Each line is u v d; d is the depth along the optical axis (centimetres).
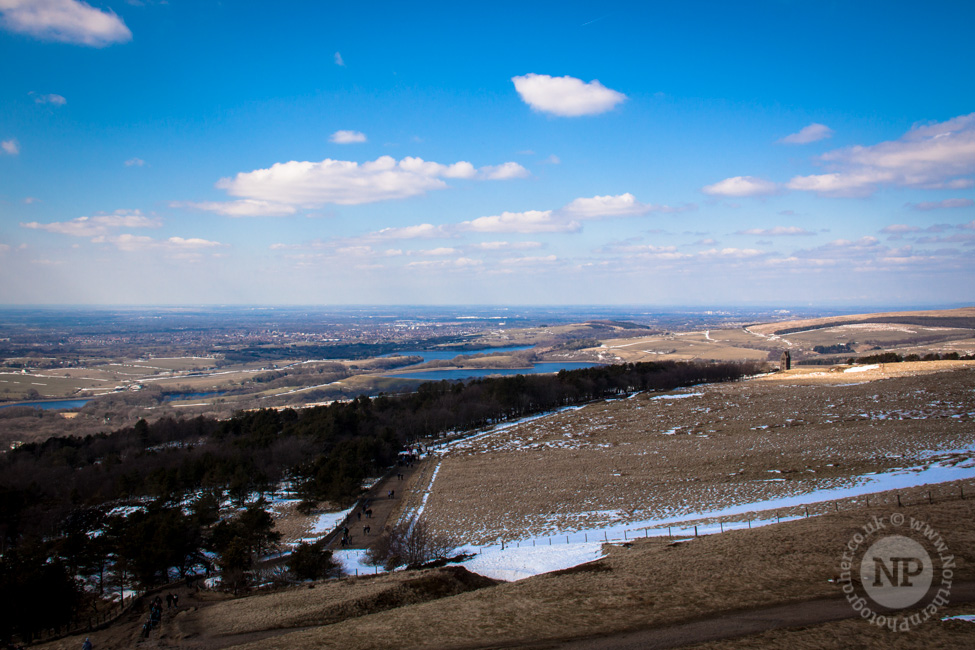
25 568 4300
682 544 3569
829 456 6275
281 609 3553
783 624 2114
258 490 8656
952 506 3334
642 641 2148
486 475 7938
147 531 5331
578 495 6297
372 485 8288
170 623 3609
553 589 2953
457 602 3002
